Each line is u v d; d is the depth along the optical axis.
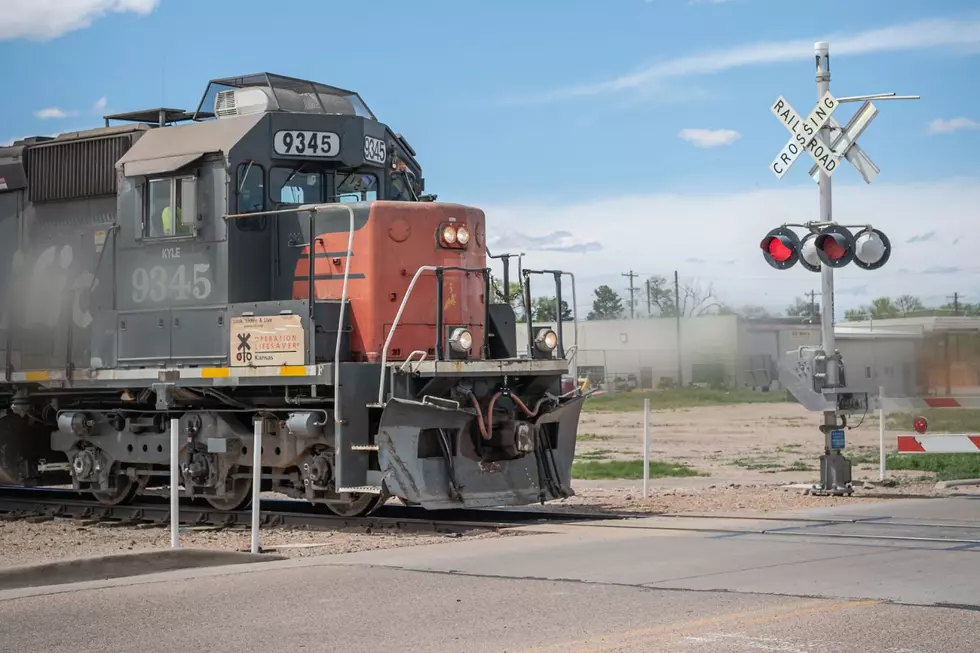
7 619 6.81
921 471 18.30
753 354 55.75
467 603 7.13
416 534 11.36
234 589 7.74
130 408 14.05
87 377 13.61
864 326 40.56
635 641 5.98
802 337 56.22
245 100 12.92
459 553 9.39
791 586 7.52
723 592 7.32
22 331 14.69
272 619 6.75
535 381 12.85
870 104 13.98
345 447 11.60
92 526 13.06
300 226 12.68
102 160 13.94
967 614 6.53
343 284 11.90
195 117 13.73
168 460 13.26
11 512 14.59
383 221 12.23
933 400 15.00
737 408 47.91
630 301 73.19
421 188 14.66
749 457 23.33
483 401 12.24
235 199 12.33
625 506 13.38
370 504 12.31
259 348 12.12
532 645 5.97
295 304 11.90
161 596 7.50
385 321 12.14
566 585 7.70
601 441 29.89
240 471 13.09
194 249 12.64
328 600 7.31
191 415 13.04
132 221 13.25
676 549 9.34
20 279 14.73
